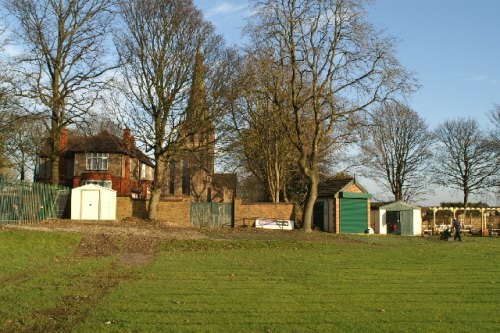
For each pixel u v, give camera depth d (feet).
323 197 155.63
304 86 139.13
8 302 40.86
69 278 53.78
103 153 183.52
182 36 133.49
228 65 138.00
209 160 166.30
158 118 135.64
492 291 51.26
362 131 127.65
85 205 134.10
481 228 183.01
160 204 144.77
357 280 57.06
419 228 167.43
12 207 102.94
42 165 191.83
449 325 36.27
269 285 52.29
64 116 126.11
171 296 44.75
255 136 153.28
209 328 34.14
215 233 117.19
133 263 68.90
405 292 49.67
